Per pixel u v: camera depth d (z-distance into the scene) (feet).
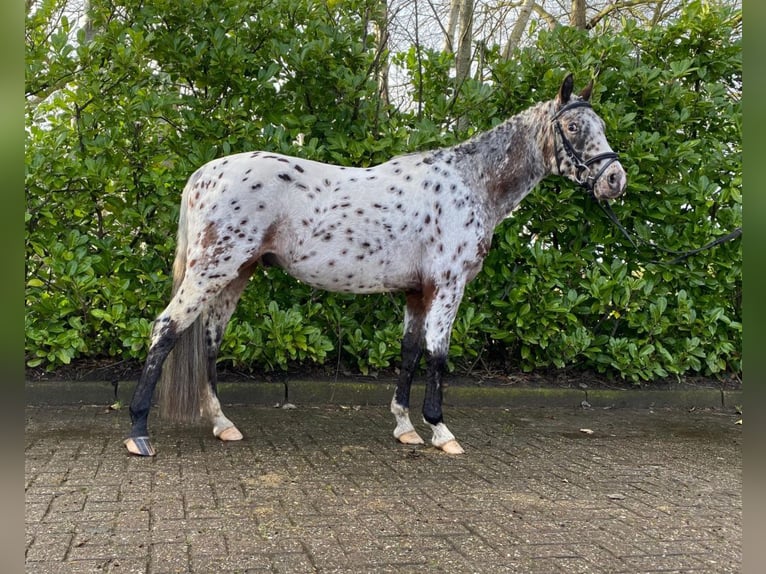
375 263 12.60
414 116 17.84
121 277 16.07
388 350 16.75
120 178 15.49
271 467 11.18
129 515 8.80
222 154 16.44
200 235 11.93
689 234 18.07
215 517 8.83
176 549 7.80
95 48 15.65
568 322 17.66
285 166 12.27
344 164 16.40
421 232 12.64
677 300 18.25
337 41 16.58
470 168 13.15
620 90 18.12
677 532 9.00
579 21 31.37
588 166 12.75
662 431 15.28
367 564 7.61
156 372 11.76
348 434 13.71
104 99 16.08
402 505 9.59
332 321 17.03
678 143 17.94
